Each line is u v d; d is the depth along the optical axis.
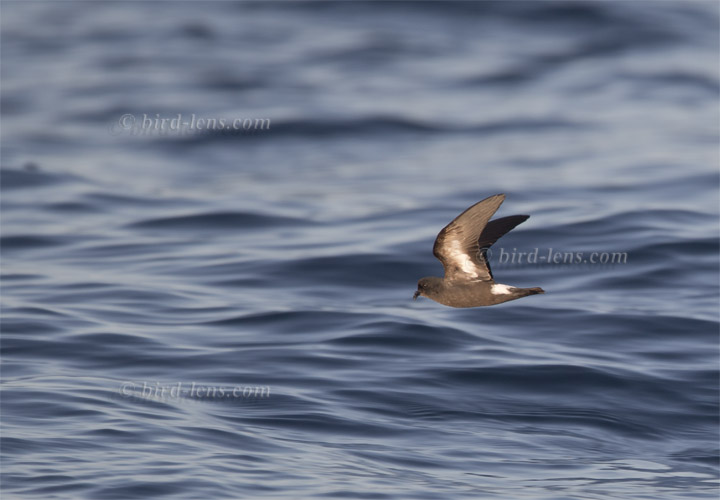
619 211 84.12
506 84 142.12
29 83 148.50
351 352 56.69
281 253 78.00
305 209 92.94
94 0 190.25
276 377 52.75
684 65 145.62
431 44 157.62
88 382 51.50
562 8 164.88
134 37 167.12
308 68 149.62
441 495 38.75
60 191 100.44
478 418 48.72
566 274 70.81
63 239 84.44
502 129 123.38
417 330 59.59
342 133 124.00
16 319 62.09
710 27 160.62
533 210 86.94
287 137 123.38
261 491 38.25
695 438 47.78
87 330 60.34
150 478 38.81
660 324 60.97
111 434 43.81
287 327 61.12
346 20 168.38
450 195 95.31
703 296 66.00
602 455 45.28
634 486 41.28
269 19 171.00
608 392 52.09
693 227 79.25
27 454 41.12
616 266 71.75
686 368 55.12
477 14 166.50
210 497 37.38
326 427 46.41
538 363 54.97
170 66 152.38
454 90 140.12
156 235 85.81
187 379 52.50
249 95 139.25
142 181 106.25
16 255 80.19
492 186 97.81
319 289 69.62
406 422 47.66
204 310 65.12
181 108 134.62
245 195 99.06
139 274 74.06
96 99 139.88
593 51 152.62
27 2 191.25
